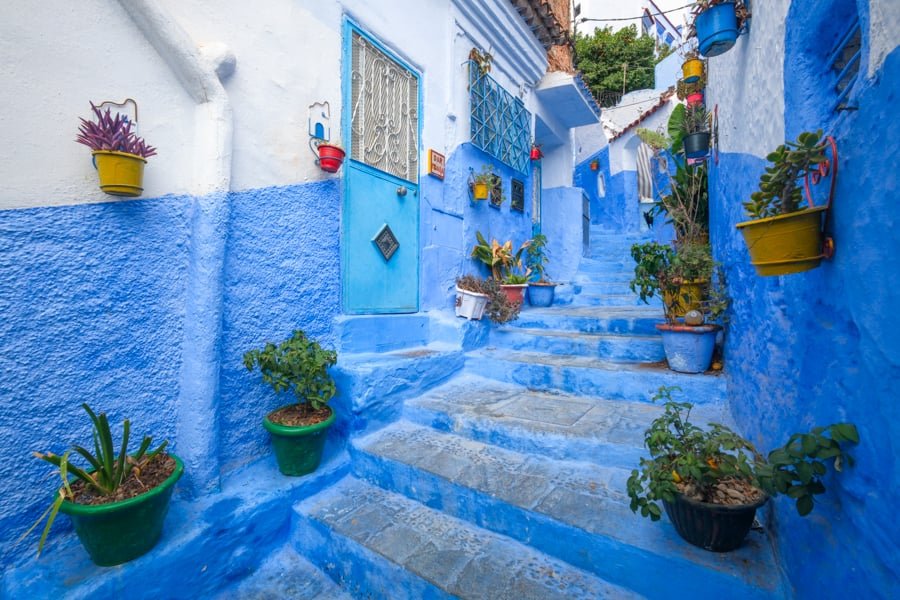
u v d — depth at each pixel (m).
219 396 2.16
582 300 5.41
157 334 2.02
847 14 1.23
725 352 2.91
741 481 1.61
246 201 2.42
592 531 1.75
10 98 1.59
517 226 5.87
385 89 3.56
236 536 1.98
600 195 11.70
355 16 3.22
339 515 2.16
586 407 2.91
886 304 0.93
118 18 1.87
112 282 1.86
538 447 2.45
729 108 2.62
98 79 1.81
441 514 2.18
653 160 7.05
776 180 1.27
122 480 1.68
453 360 3.61
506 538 1.98
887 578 0.90
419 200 3.96
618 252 8.03
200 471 2.06
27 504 1.63
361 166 3.31
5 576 1.55
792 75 1.48
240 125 2.39
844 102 1.22
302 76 2.79
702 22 2.21
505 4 4.91
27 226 1.63
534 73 5.96
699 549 1.61
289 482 2.29
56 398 1.71
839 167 1.18
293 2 2.73
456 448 2.55
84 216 1.77
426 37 4.04
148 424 1.99
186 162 2.12
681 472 1.48
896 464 0.89
